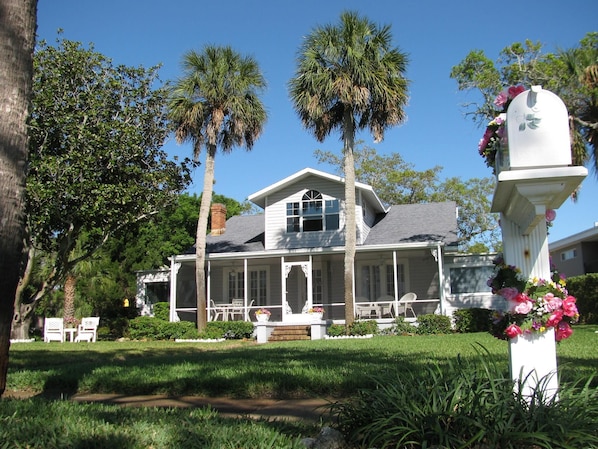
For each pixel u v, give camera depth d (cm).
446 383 421
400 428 366
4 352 512
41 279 2355
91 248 1759
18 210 516
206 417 484
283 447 368
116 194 1573
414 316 2089
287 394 668
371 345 1258
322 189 2356
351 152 2095
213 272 2548
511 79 1997
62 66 1581
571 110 1877
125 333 2345
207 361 939
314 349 1204
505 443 345
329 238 2305
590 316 2042
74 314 2570
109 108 1675
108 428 416
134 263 2841
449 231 2239
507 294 425
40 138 1539
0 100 513
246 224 2747
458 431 367
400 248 2123
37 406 515
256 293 2472
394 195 3978
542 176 378
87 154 1560
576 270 2980
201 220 2234
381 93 1984
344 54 2019
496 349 1009
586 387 396
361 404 436
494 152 465
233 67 2197
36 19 548
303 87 2048
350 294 2011
